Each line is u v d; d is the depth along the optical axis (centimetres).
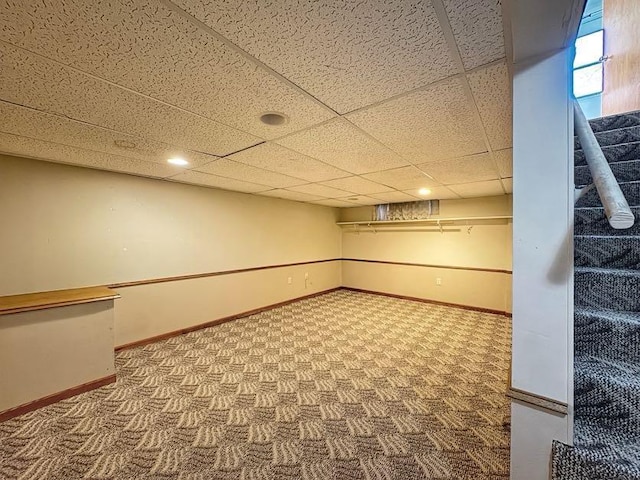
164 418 207
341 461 169
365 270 645
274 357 312
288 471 162
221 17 88
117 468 162
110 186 316
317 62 112
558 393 85
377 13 86
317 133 188
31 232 265
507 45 100
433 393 242
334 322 438
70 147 222
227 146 217
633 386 92
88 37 97
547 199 86
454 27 92
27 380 216
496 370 283
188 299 389
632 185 162
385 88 131
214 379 265
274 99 142
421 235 561
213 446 180
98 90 133
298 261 570
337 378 267
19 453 173
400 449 178
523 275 90
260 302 493
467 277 508
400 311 498
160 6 83
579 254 152
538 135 87
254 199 479
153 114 159
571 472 81
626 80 282
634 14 273
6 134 193
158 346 340
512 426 92
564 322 84
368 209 630
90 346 246
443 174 309
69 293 263
